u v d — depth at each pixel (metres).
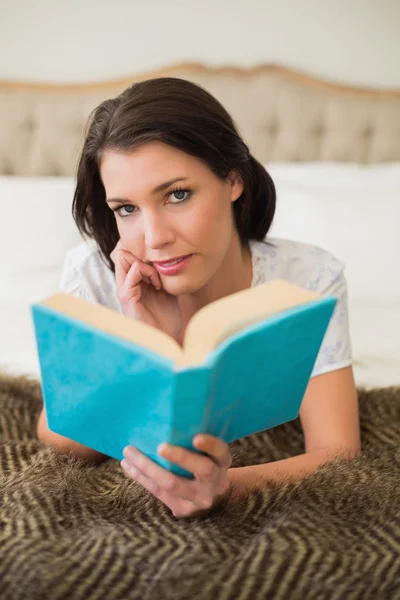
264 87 2.44
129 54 2.51
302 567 0.72
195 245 0.94
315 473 0.90
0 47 2.51
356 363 1.48
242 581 0.71
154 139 0.89
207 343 0.65
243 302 0.69
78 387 0.72
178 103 0.92
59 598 0.70
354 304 1.93
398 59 2.48
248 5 2.46
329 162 2.47
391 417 1.17
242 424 0.78
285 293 0.71
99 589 0.71
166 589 0.70
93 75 2.52
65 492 0.87
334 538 0.77
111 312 0.68
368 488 0.87
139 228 0.95
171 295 1.02
